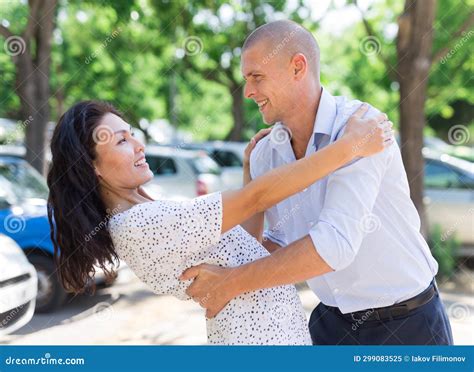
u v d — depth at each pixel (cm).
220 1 2105
